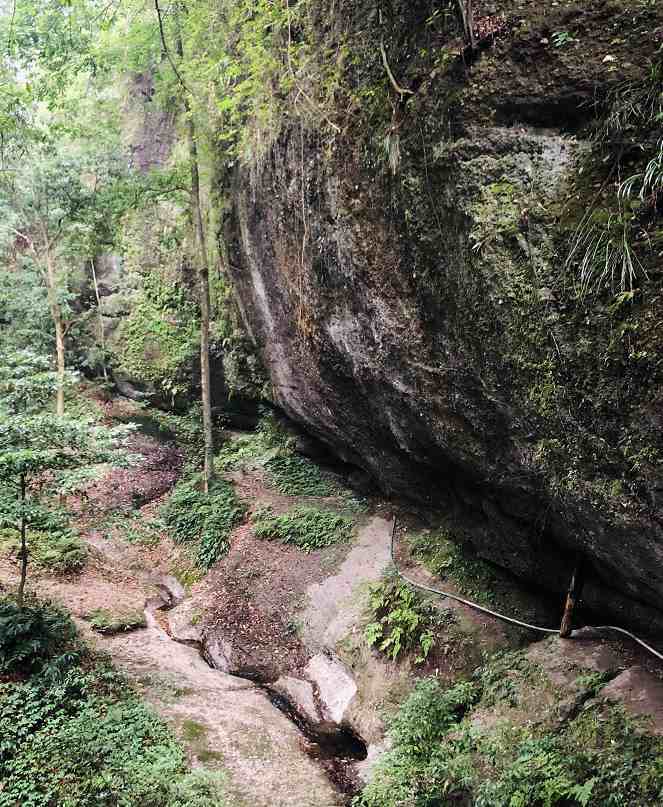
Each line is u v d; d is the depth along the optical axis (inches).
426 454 299.1
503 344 183.8
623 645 235.9
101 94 540.1
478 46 180.2
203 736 257.0
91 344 659.4
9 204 560.4
